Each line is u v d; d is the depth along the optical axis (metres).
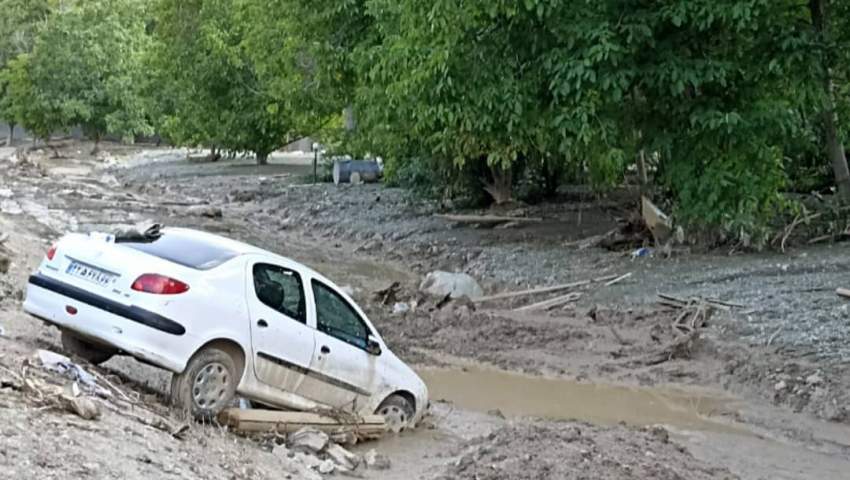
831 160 24.06
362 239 27.25
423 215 29.56
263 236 28.45
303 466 8.38
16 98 63.72
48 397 7.37
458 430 10.76
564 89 18.59
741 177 20.38
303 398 9.48
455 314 16.72
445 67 18.97
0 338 9.95
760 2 17.88
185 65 44.38
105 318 8.33
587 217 28.11
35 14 76.88
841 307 15.24
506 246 23.78
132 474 6.34
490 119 19.47
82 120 63.31
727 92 20.25
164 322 8.22
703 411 12.02
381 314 16.84
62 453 6.23
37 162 54.53
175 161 56.84
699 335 14.54
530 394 12.70
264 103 43.97
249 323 8.83
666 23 19.36
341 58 24.83
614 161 20.56
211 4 42.19
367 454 9.09
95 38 62.72
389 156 28.00
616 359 14.22
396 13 20.59
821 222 22.36
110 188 42.50
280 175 44.47
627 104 20.88
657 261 20.55
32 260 18.25
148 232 9.39
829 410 11.60
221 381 8.66
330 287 9.84
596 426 10.39
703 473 8.80
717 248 21.30
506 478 7.91
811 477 9.55
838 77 22.22
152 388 9.51
